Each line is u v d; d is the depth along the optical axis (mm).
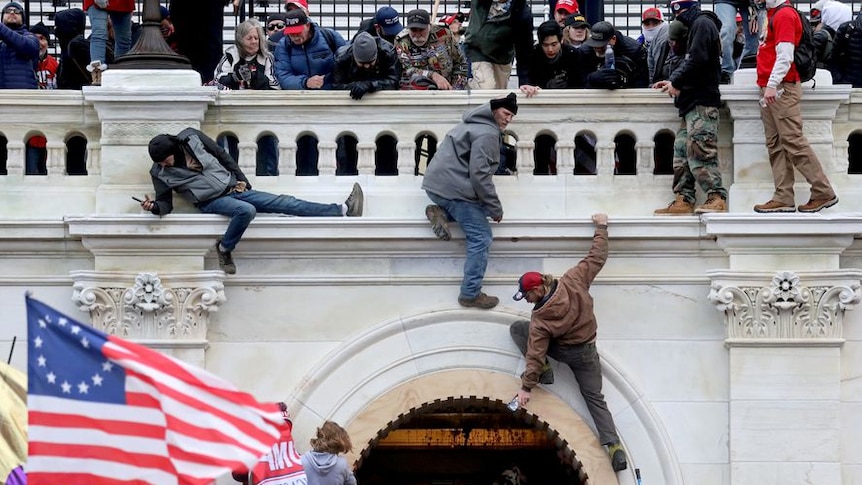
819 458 16875
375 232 16812
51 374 12992
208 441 13055
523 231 16828
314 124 17219
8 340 16969
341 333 17000
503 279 16969
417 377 16984
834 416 16875
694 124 16891
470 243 16719
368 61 17203
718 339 17031
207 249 16859
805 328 16875
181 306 16812
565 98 17141
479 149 16516
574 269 16719
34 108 17141
